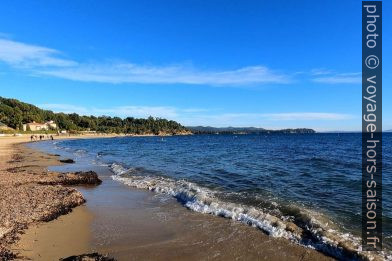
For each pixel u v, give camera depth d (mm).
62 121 191000
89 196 18234
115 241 10984
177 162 35500
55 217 13516
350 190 18625
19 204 14852
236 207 14414
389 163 33438
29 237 11148
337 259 9312
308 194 17484
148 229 12203
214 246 10453
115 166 31797
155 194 18609
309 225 11984
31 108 193875
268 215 13109
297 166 30438
